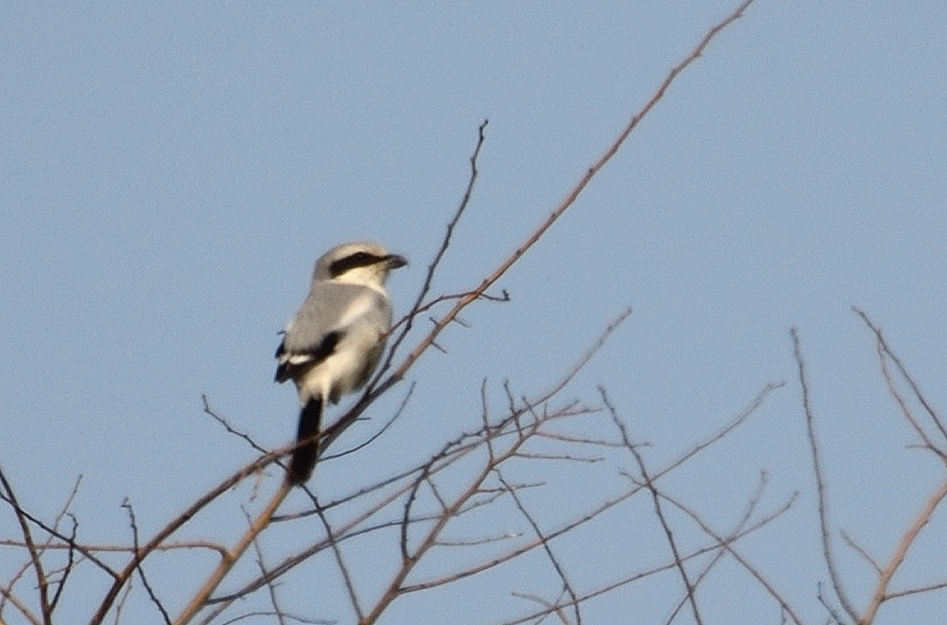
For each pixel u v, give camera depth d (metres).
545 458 9.84
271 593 9.27
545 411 9.98
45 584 8.66
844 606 8.73
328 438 11.43
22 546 9.11
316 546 9.53
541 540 9.52
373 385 11.31
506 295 11.06
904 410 9.41
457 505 9.56
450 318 11.32
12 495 8.55
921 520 8.94
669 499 9.62
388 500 9.80
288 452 10.30
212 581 9.44
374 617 9.09
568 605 9.37
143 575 8.84
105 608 8.80
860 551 8.91
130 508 8.84
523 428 9.92
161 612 8.84
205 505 9.46
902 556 8.84
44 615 8.66
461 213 10.94
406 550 9.31
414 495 9.26
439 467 9.77
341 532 9.67
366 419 11.39
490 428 9.85
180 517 9.35
